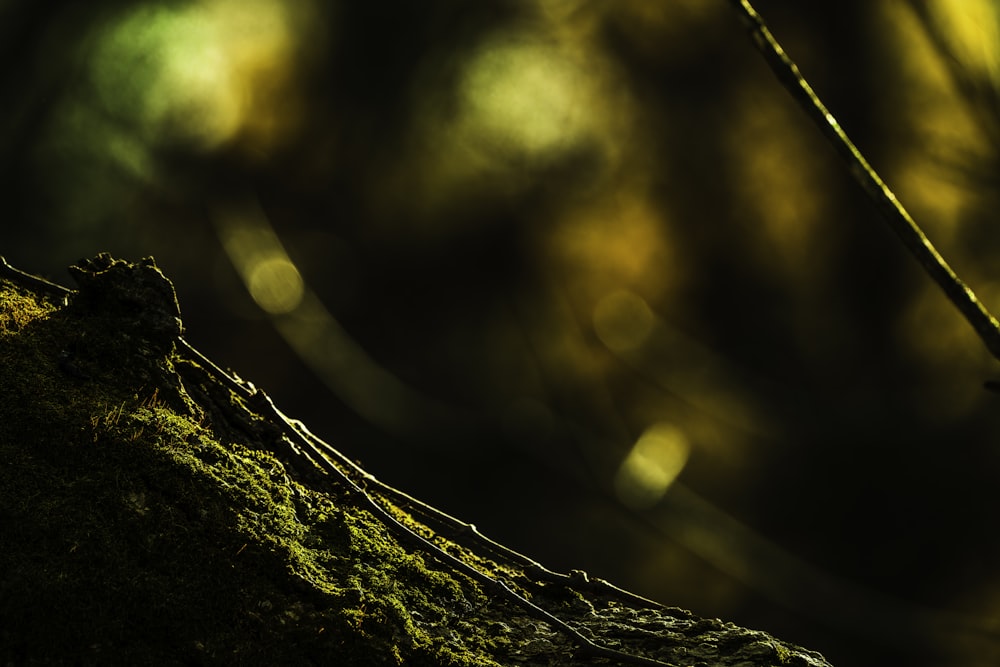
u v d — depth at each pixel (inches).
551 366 526.0
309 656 54.4
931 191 399.9
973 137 381.7
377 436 524.4
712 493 461.1
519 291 535.2
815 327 450.0
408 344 551.8
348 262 556.7
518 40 501.0
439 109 517.0
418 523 70.4
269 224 543.8
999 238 390.3
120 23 510.3
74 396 58.8
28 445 56.0
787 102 433.4
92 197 521.3
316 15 535.8
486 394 528.4
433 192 540.7
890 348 434.0
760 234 463.2
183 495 56.6
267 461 63.7
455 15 519.2
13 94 520.1
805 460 440.8
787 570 419.8
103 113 514.0
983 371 414.6
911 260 425.7
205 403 65.0
